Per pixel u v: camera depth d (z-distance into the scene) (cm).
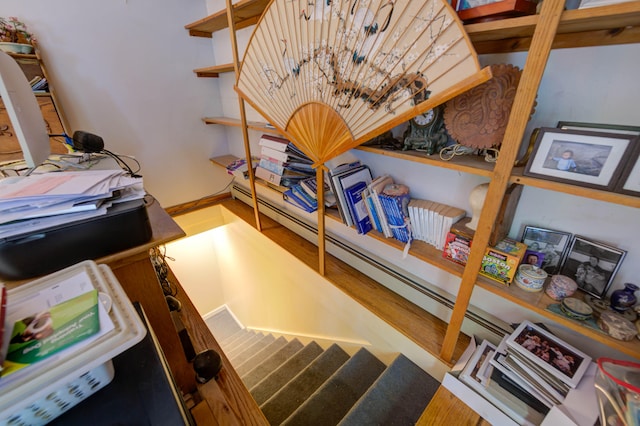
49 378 41
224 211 300
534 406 88
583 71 81
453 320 112
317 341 224
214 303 396
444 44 78
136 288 87
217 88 274
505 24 69
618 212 84
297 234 234
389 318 147
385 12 87
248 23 195
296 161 181
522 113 71
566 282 88
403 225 121
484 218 87
